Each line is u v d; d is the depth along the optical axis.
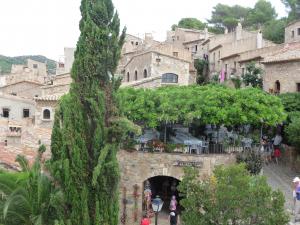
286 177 29.20
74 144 14.30
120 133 15.08
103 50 14.85
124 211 26.67
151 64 43.47
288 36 56.22
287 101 33.78
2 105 46.81
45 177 15.49
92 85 14.68
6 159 20.30
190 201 16.55
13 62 109.06
